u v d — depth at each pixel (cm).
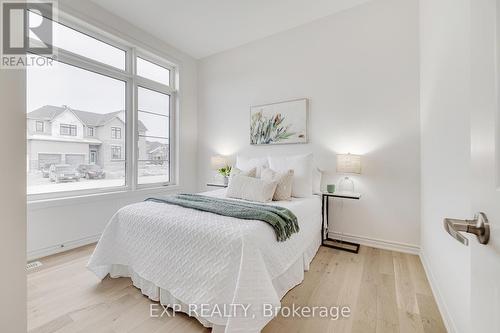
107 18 289
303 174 267
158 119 378
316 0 272
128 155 329
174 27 327
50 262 227
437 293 166
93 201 281
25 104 64
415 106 249
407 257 242
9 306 61
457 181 131
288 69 329
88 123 288
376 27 269
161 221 167
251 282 126
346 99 287
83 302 164
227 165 371
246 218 161
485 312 50
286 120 325
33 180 243
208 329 140
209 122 414
